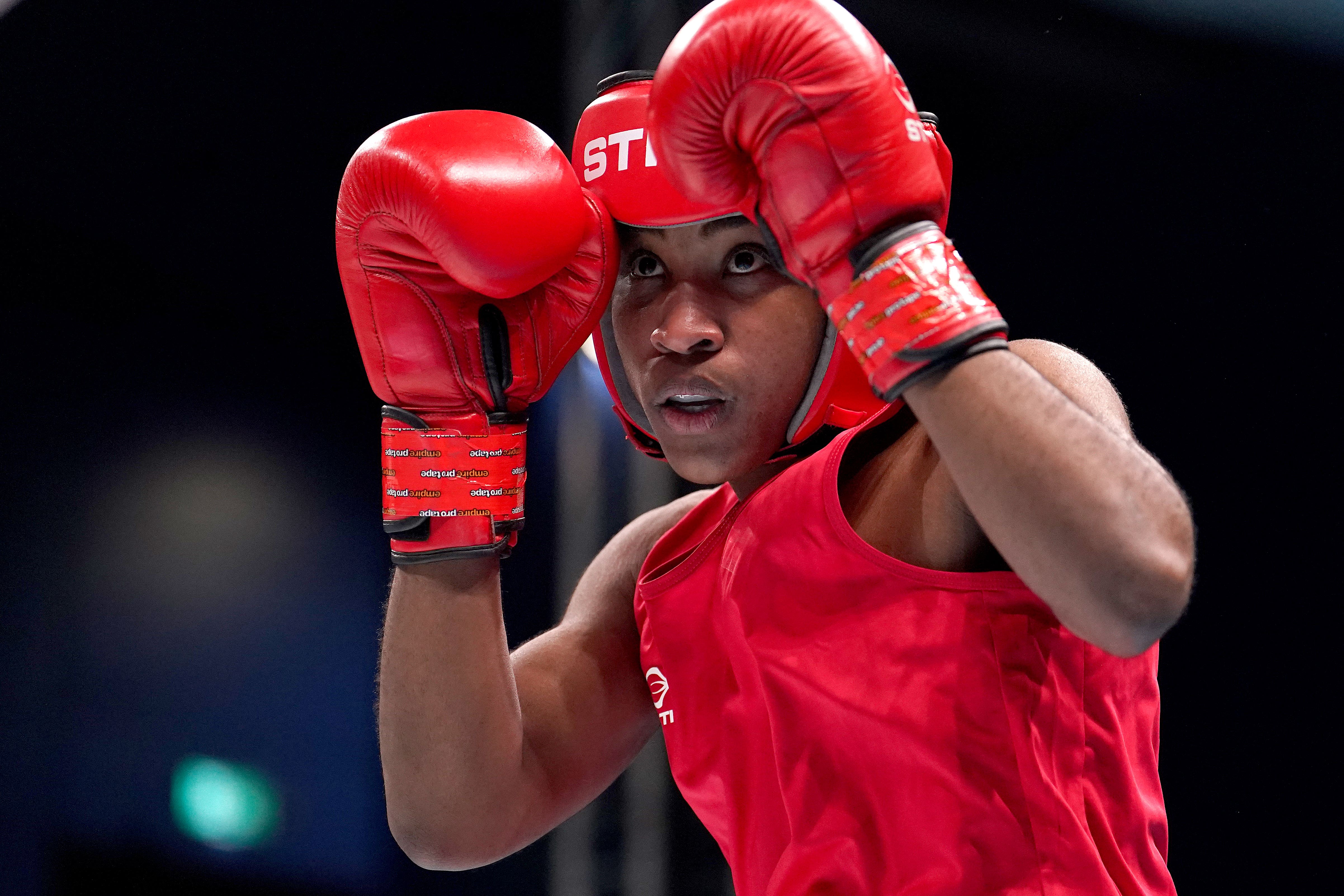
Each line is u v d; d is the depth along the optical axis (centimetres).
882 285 93
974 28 283
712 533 124
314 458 533
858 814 110
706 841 321
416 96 436
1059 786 103
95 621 544
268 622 528
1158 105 279
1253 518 270
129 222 527
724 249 114
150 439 551
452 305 117
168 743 529
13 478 554
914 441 110
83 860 525
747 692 118
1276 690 266
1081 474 86
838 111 94
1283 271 264
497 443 121
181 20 400
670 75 98
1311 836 262
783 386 116
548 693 138
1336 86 256
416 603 124
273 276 532
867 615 108
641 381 119
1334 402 257
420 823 127
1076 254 298
